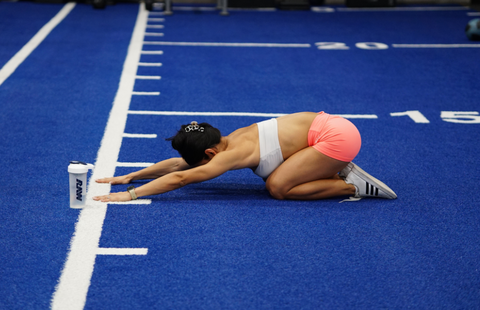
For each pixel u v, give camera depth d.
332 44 8.33
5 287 2.51
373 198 3.55
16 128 4.68
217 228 3.09
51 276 2.61
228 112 5.30
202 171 3.21
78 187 3.23
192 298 2.47
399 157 4.25
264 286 2.58
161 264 2.72
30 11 10.42
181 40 8.41
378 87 6.21
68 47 7.71
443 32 9.27
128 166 3.96
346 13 11.06
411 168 4.04
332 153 3.27
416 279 2.67
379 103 5.66
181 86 6.11
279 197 3.45
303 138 3.35
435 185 3.76
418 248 2.95
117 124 4.86
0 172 3.77
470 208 3.43
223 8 10.62
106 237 2.96
